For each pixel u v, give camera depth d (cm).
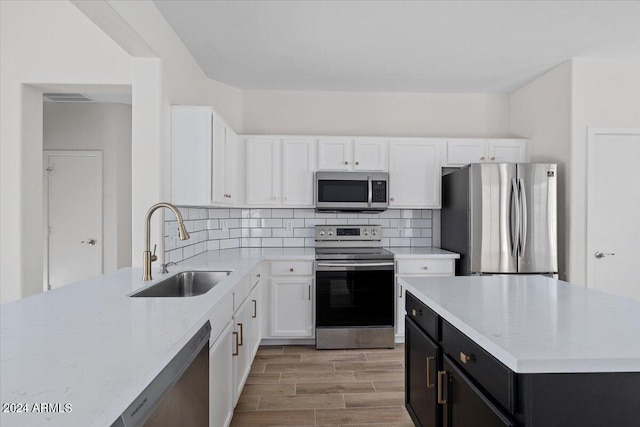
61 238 454
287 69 346
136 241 245
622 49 308
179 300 154
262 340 352
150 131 244
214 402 168
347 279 339
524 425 98
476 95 414
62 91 266
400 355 325
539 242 320
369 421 222
